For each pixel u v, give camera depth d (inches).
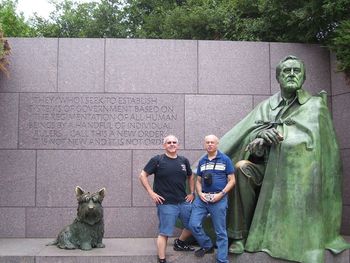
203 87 320.5
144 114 315.3
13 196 304.2
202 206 225.3
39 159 307.0
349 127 313.7
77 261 234.7
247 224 243.4
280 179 236.7
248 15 469.7
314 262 224.4
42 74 312.8
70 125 310.5
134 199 309.0
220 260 218.8
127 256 236.4
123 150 311.4
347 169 313.4
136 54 318.3
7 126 307.9
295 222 231.5
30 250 249.9
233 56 324.2
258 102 323.0
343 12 313.1
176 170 226.1
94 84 314.3
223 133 318.7
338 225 244.7
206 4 677.9
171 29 703.1
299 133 241.4
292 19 336.5
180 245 246.1
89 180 308.3
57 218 304.7
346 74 306.3
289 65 256.5
